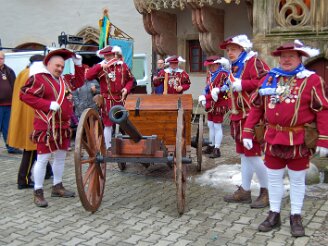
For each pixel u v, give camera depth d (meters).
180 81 8.02
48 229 4.18
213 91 6.87
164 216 4.51
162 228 4.18
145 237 3.97
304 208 4.65
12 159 7.35
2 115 7.70
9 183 5.81
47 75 4.79
